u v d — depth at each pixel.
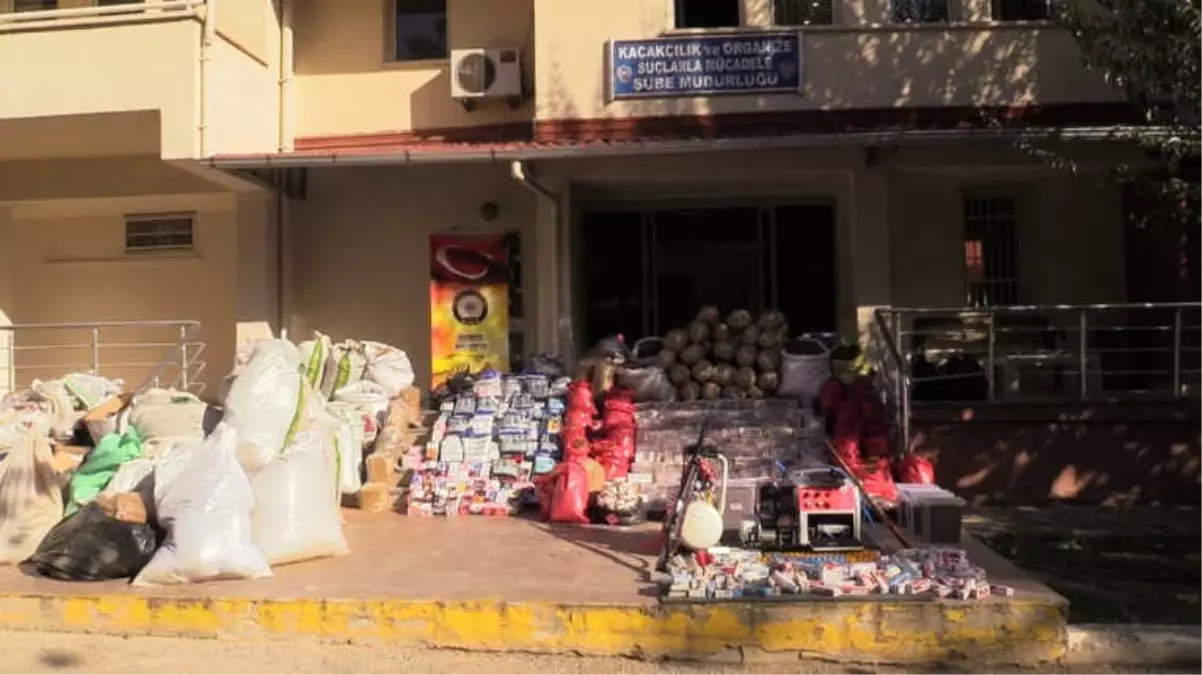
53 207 12.87
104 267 12.93
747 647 5.86
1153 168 10.72
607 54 11.67
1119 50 7.85
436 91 12.88
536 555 7.34
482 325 12.01
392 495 9.47
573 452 9.17
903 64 11.56
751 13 11.69
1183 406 9.68
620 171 11.28
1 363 12.94
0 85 10.67
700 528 6.54
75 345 12.99
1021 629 5.79
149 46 10.52
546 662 5.88
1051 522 9.05
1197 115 7.66
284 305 12.12
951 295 12.31
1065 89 11.50
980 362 10.71
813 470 7.46
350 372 10.80
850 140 9.59
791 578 6.11
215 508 6.70
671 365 10.59
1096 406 9.69
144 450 8.60
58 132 11.32
